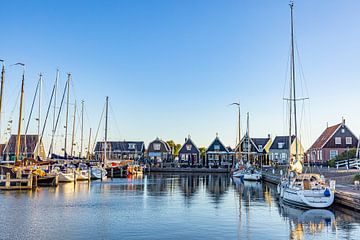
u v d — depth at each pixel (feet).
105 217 77.30
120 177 227.20
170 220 74.49
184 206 93.97
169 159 348.59
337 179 124.77
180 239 59.00
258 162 307.58
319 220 73.10
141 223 71.41
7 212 81.76
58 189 133.28
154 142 353.72
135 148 358.43
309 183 93.45
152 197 113.29
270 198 111.55
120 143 362.12
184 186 156.35
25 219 74.13
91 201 101.91
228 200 106.52
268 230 65.10
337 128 244.22
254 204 97.76
